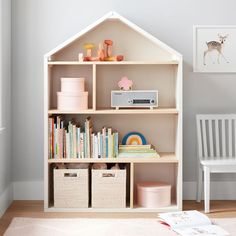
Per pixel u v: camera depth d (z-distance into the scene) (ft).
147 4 13.65
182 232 10.59
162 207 12.84
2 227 11.40
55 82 13.66
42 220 11.84
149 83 13.73
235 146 13.71
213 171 12.46
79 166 13.04
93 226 11.40
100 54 12.79
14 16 13.62
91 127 13.28
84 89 13.43
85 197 12.71
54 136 12.74
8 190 13.23
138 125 13.78
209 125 13.62
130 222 11.72
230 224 11.50
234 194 13.91
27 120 13.79
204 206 13.12
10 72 13.62
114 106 12.81
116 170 12.69
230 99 13.87
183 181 13.94
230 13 13.71
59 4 13.62
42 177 13.88
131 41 13.65
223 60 13.78
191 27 13.71
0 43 12.44
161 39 13.73
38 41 13.67
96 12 13.65
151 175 13.83
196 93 13.85
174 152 13.75
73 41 13.01
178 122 12.70
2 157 12.61
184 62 13.78
